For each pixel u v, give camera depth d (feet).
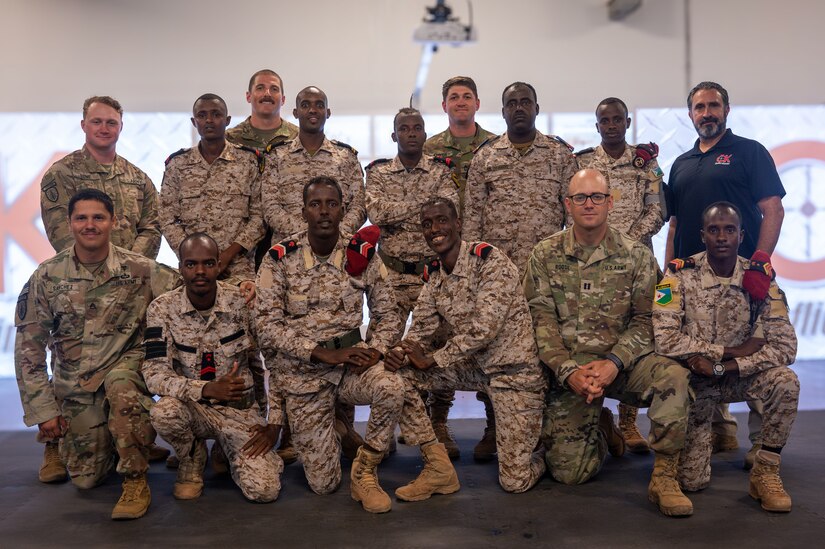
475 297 11.51
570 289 11.96
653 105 24.89
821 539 9.39
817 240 24.73
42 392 11.71
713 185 14.30
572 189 11.75
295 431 11.34
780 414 10.66
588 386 10.98
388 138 24.80
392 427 10.98
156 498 11.37
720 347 11.09
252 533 9.84
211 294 11.43
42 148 24.07
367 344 11.66
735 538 9.46
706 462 11.27
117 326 12.14
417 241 13.75
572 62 24.82
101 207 11.98
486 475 12.28
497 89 24.84
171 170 13.98
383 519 10.29
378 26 24.57
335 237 11.57
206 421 11.16
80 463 11.82
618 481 11.85
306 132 13.78
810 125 24.80
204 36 24.34
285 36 24.49
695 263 11.75
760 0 24.58
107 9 24.09
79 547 9.49
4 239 24.02
